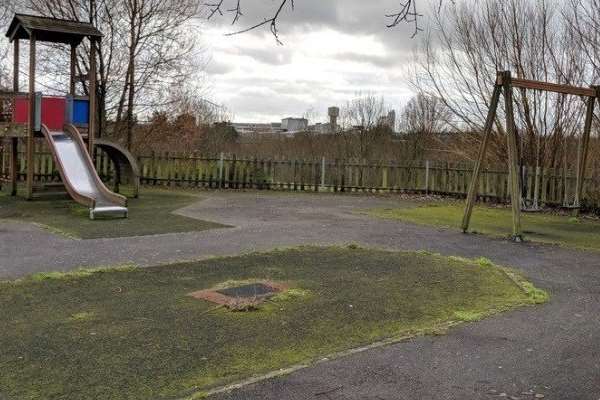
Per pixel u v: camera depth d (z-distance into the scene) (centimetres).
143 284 653
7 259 772
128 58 2188
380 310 579
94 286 639
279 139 3497
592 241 1098
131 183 1828
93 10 2098
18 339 469
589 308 620
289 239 995
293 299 606
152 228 1076
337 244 952
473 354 471
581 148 1335
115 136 2241
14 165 1590
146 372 411
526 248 994
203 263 772
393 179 2025
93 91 1554
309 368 429
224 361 436
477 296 646
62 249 852
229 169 2025
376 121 3188
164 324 515
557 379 427
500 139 1848
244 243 942
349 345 479
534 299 640
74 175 1380
